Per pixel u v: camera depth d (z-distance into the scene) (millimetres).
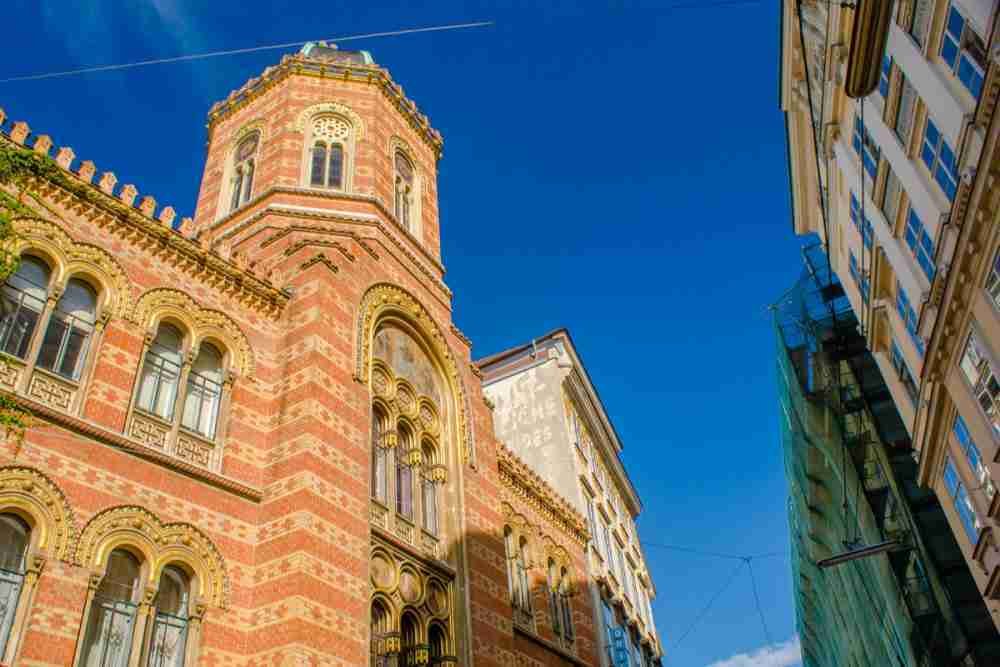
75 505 14000
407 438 21891
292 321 19953
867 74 11914
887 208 19484
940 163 15609
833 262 26719
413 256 25266
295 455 17422
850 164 21844
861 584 31766
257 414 18344
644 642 39375
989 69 12312
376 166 26094
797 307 29469
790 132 26656
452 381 24406
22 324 15016
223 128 28438
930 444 19188
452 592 20547
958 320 15703
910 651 27031
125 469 15094
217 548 15906
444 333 25047
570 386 39719
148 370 16922
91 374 15500
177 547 15273
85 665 13242
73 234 16359
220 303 18953
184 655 14570
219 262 19203
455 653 19469
